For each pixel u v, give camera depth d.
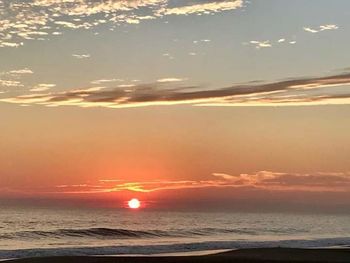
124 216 111.62
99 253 31.94
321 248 36.78
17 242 43.50
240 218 114.56
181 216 120.06
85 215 111.38
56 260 26.52
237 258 28.58
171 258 27.98
